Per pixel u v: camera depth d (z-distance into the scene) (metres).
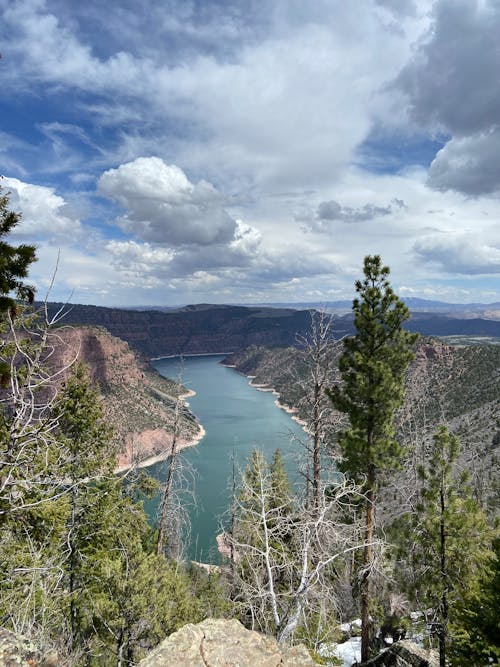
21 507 8.09
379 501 21.38
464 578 16.39
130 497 23.33
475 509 17.17
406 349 20.22
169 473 23.42
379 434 19.47
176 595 16.95
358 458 18.84
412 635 18.97
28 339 9.51
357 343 20.45
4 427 8.35
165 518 23.50
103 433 21.78
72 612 15.17
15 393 7.20
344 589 18.78
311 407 20.56
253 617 10.66
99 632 15.03
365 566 17.06
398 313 19.81
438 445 17.98
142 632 15.05
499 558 12.82
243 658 6.76
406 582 18.34
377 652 19.17
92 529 19.78
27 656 6.64
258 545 13.56
